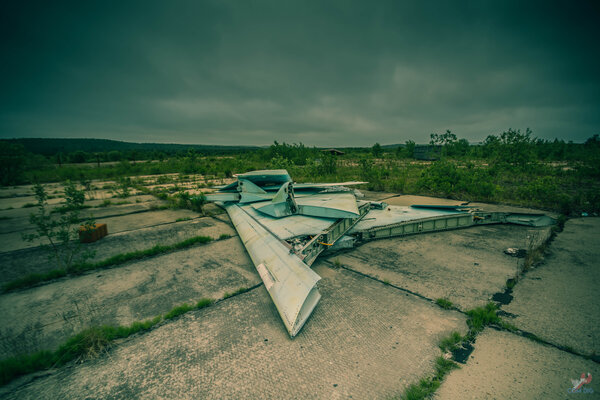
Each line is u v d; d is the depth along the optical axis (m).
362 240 9.31
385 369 3.82
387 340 4.43
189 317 5.23
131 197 20.06
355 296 5.82
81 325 5.06
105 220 13.23
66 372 3.94
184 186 25.14
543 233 9.46
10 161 28.47
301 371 3.83
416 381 3.61
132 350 4.37
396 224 9.63
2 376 3.78
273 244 7.18
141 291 6.31
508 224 10.77
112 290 6.38
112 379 3.79
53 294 6.22
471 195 16.33
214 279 6.85
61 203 17.39
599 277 6.25
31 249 9.34
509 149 24.17
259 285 6.48
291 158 47.25
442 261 7.53
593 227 9.93
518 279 6.33
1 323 5.16
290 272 5.55
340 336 4.56
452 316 5.02
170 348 4.39
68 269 7.39
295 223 9.06
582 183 19.67
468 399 3.29
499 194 15.90
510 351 4.09
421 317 5.02
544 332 4.46
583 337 4.31
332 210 8.86
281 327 4.87
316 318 5.08
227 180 29.50
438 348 4.23
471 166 21.84
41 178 32.47
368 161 27.05
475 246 8.57
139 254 8.33
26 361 4.05
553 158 37.41
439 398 3.31
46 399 3.47
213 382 3.68
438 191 17.75
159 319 5.11
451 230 10.33
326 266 7.39
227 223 12.57
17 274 7.39
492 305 5.19
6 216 14.38
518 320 4.81
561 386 3.42
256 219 10.09
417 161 47.41
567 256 7.48
